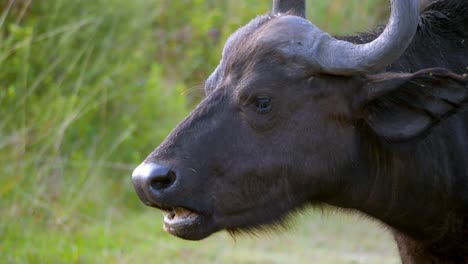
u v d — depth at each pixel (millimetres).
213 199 19047
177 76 44969
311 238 36906
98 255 31344
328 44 19000
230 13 48281
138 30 41906
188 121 19203
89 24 38406
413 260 21609
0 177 32000
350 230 37875
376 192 20141
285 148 19156
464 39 20891
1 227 31000
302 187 19516
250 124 19078
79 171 35344
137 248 33062
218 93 19312
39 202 32406
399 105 19047
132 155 38344
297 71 19047
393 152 19844
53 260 30031
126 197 37625
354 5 46156
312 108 19156
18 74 35438
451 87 18438
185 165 18797
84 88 37594
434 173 20125
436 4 21250
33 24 36750
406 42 18359
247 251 34750
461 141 20312
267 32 19375
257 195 19281
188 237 19203
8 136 33312
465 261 21094
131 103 39656
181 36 46438
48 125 34219
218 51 45438
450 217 20531
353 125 19422
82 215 33906
